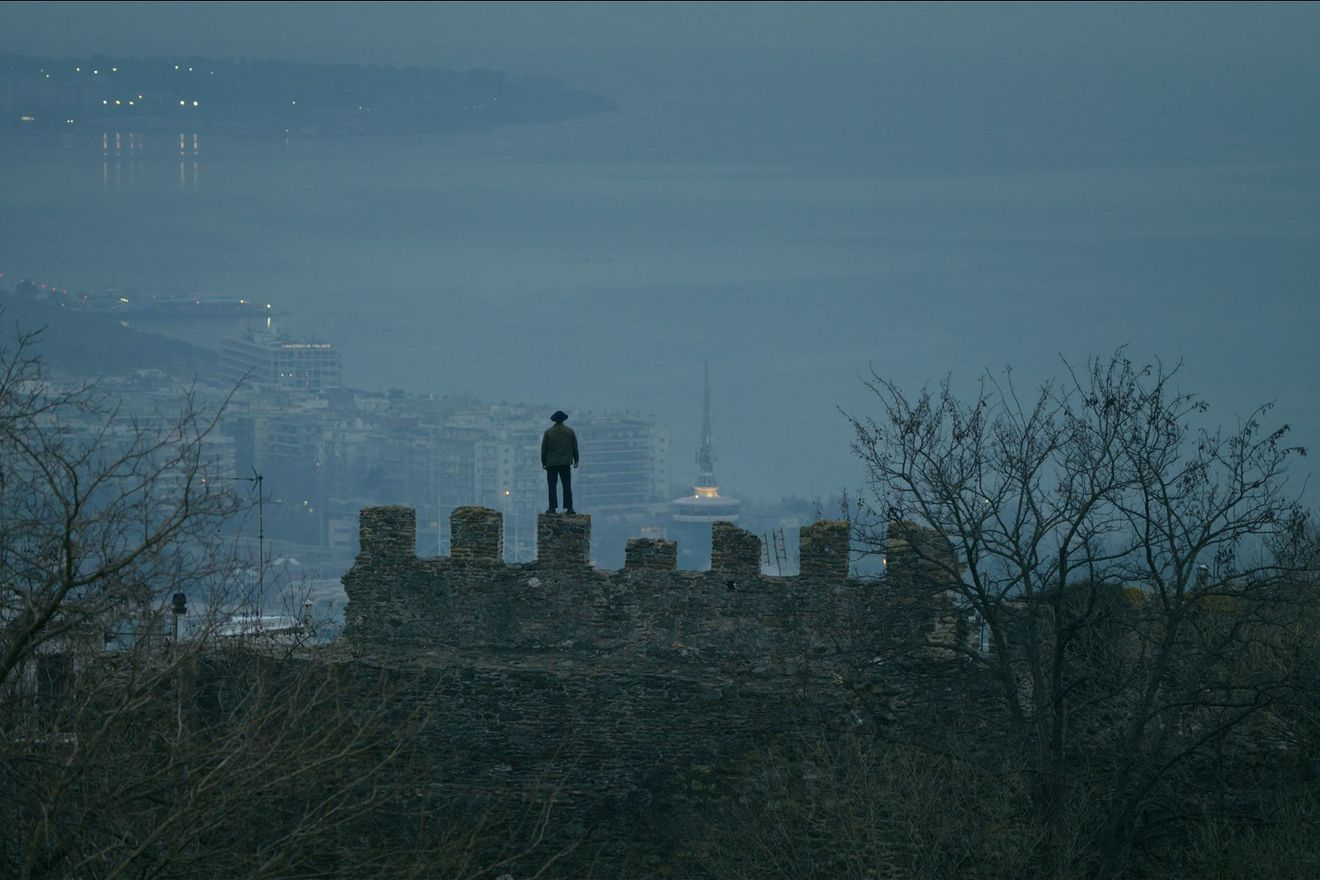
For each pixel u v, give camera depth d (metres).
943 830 114.62
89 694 82.12
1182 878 116.12
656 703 127.50
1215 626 126.94
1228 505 123.75
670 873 124.56
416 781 106.00
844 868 117.81
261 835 86.06
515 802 126.38
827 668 129.88
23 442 80.38
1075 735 126.19
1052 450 126.94
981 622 135.12
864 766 117.56
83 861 76.12
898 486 129.12
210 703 101.06
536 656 132.62
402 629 134.62
